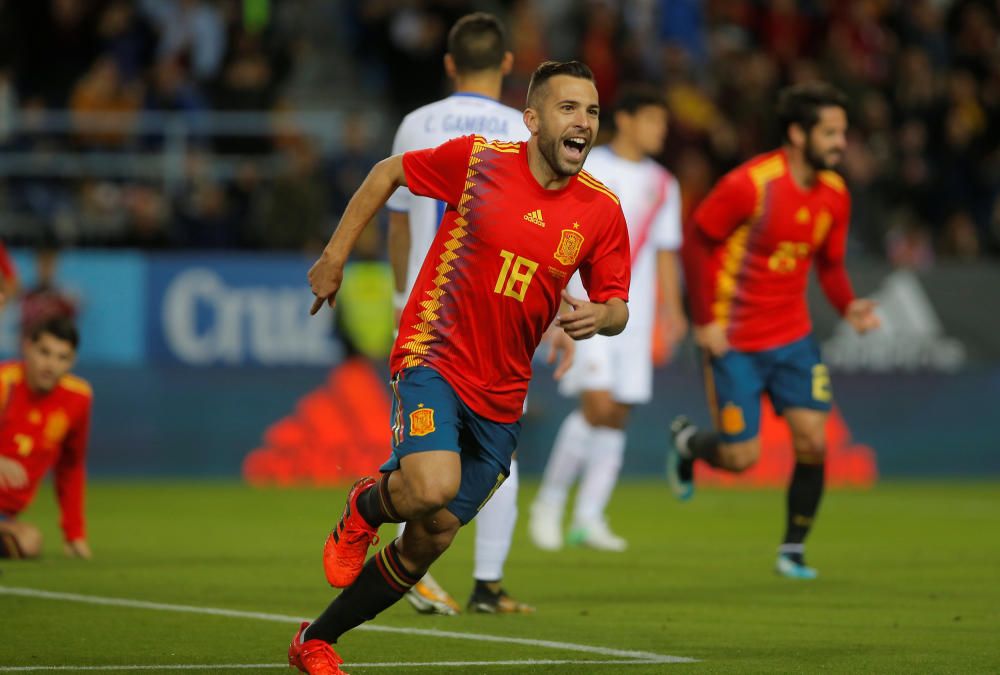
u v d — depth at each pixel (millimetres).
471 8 65312
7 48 60344
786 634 21438
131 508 43250
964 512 45250
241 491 49969
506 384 17219
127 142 58406
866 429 57344
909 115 67312
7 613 22594
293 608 23484
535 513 35375
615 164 34812
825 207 28609
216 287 53469
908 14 72500
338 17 73062
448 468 16219
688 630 21766
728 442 29594
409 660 18812
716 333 29078
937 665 18766
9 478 26297
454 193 17156
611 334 17375
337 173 58281
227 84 59562
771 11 70812
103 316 52688
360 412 54000
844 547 35156
